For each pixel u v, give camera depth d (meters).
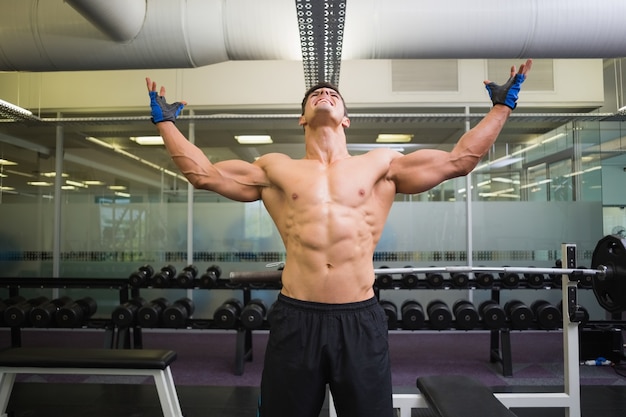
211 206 3.91
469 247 3.83
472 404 1.43
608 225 3.91
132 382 2.56
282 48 2.36
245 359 2.97
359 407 0.96
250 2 2.31
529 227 3.85
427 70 3.86
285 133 4.04
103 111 4.00
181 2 2.29
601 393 2.37
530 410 2.19
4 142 4.05
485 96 3.85
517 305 2.74
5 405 1.78
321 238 1.00
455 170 1.07
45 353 1.77
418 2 2.25
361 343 0.97
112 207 3.97
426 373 2.77
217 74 3.88
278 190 1.12
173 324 2.78
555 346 3.39
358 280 1.02
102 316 4.03
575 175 3.90
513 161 3.89
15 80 3.95
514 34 2.25
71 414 2.13
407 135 4.05
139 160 3.97
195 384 2.55
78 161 4.01
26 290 4.00
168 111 1.12
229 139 4.05
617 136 3.88
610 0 2.20
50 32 2.29
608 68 3.97
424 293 3.91
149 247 3.93
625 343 3.26
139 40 2.31
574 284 1.74
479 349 3.32
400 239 3.86
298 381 0.96
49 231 3.98
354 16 2.25
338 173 1.07
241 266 3.88
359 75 3.86
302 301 1.00
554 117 3.32
